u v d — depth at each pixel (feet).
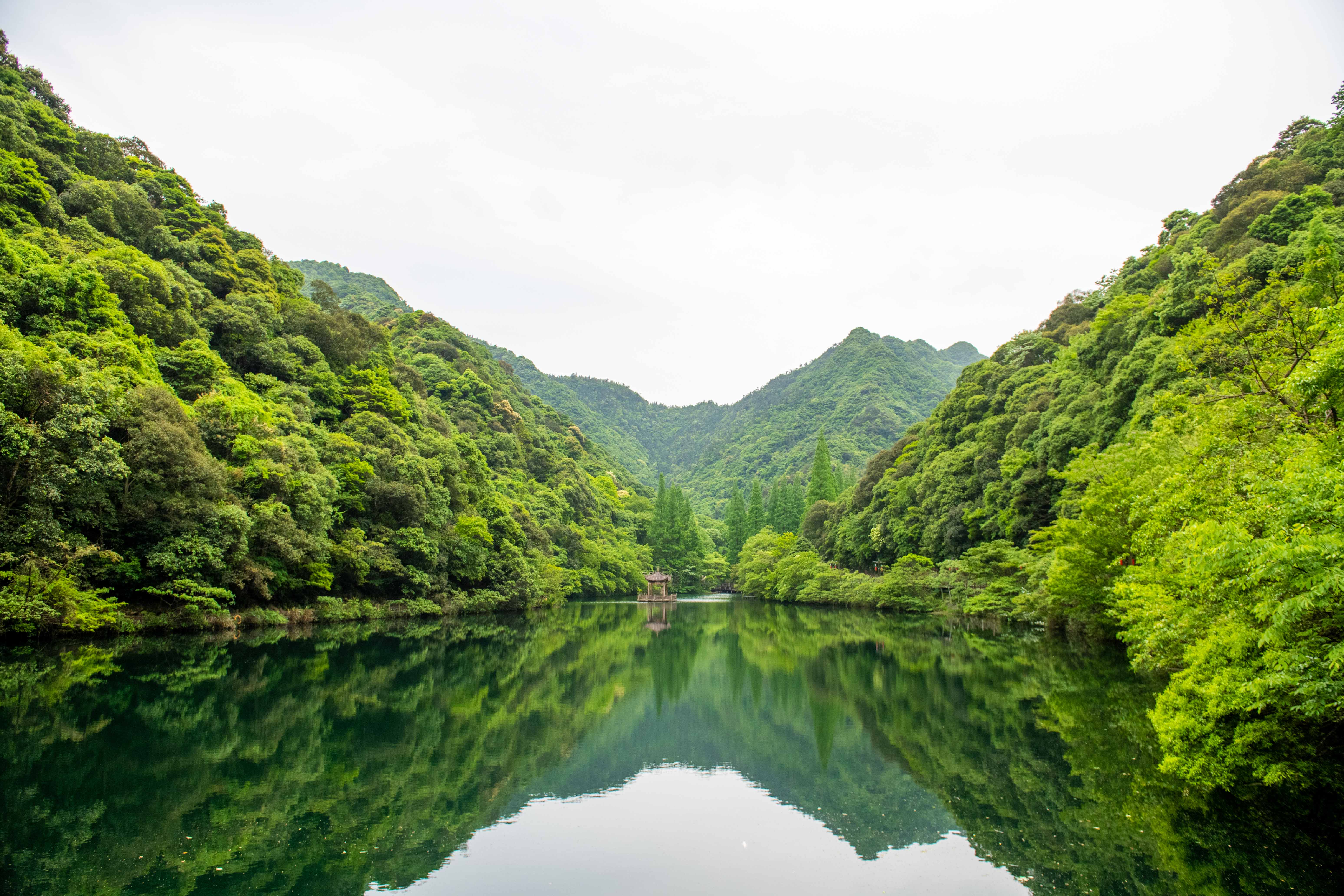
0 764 40.47
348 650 92.12
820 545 276.62
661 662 98.22
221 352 142.82
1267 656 28.07
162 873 28.48
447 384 298.35
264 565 103.45
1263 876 27.73
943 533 175.42
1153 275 173.88
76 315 97.09
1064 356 181.98
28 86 155.22
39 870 28.02
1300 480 27.53
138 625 88.43
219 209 199.72
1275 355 52.42
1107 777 40.83
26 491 72.84
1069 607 89.35
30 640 76.64
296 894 27.27
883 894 28.68
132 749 44.50
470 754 48.83
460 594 162.20
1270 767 31.55
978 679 74.38
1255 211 136.36
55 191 137.39
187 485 91.56
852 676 82.12
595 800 40.81
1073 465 91.50
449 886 29.07
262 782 40.24
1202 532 33.27
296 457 114.01
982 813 37.63
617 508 368.27
